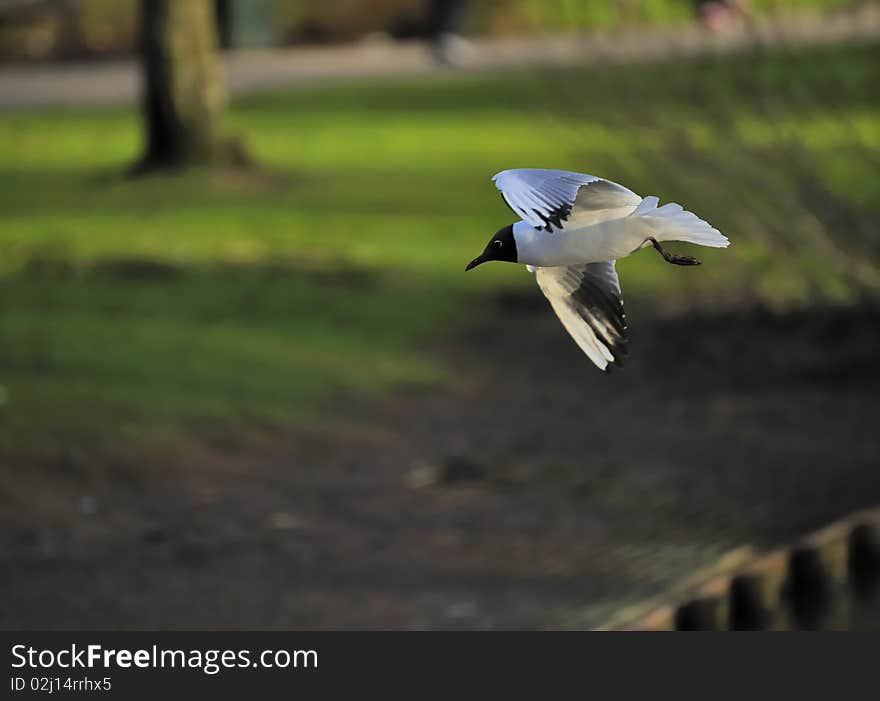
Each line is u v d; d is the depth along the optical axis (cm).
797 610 997
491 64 3997
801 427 1549
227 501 1284
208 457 1377
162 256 2223
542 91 2475
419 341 1875
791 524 1257
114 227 2445
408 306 2005
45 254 2225
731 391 1677
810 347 1789
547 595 1091
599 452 1469
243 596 1088
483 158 2961
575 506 1311
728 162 1811
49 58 4462
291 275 2125
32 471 1280
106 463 1319
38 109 3653
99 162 3003
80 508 1235
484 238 2369
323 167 2923
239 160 2853
